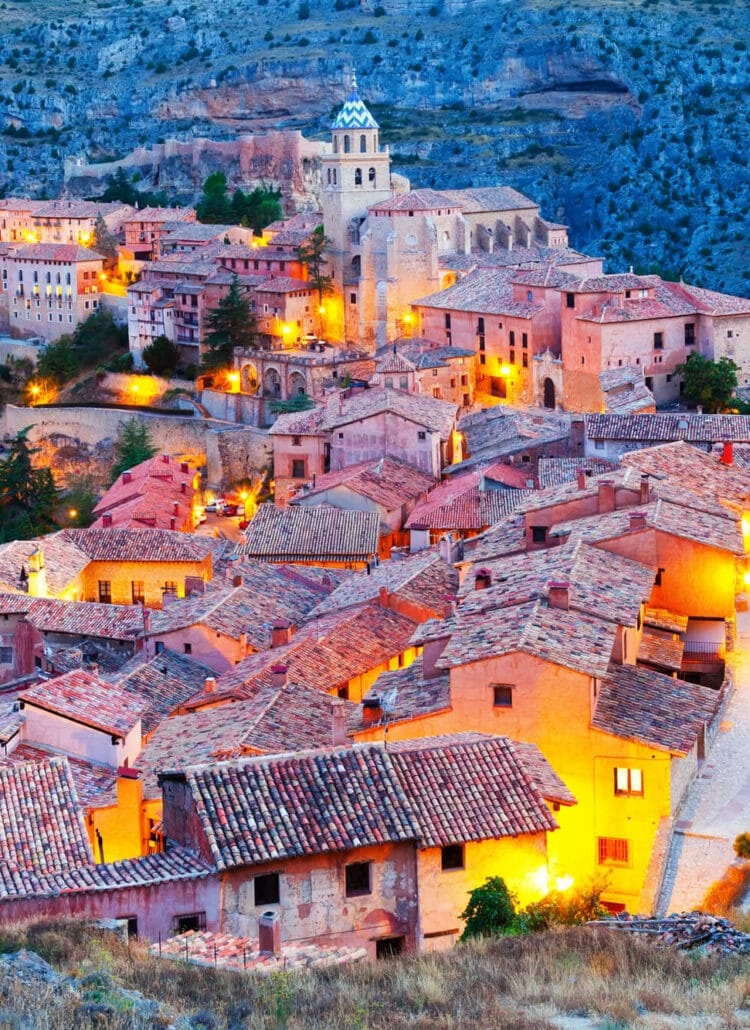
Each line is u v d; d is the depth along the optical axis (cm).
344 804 7275
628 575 10362
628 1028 5478
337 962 6359
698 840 8494
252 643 12462
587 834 8631
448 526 15850
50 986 5544
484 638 9131
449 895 7306
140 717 9762
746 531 12669
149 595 15975
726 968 6159
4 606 13812
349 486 17475
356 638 11700
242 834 7050
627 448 16950
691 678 10669
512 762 7706
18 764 8150
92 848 8262
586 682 8706
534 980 5956
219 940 6606
